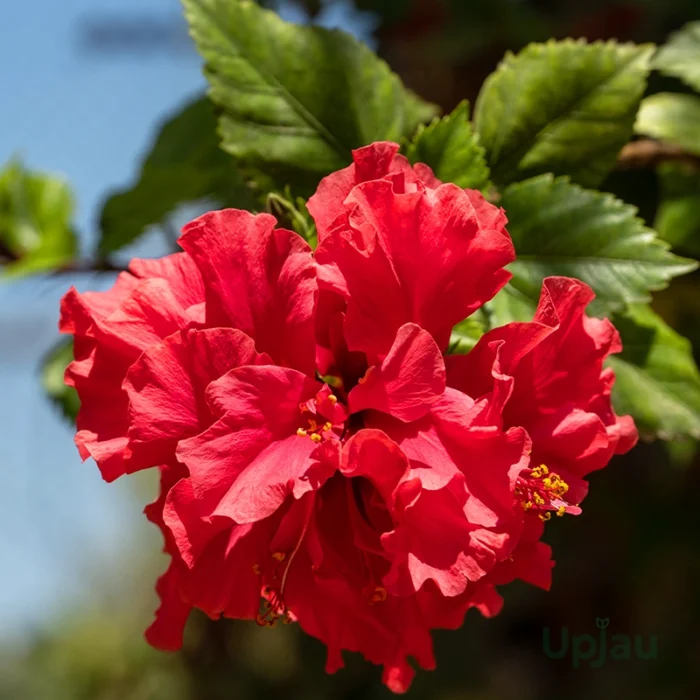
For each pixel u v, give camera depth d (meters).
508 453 0.38
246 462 0.38
